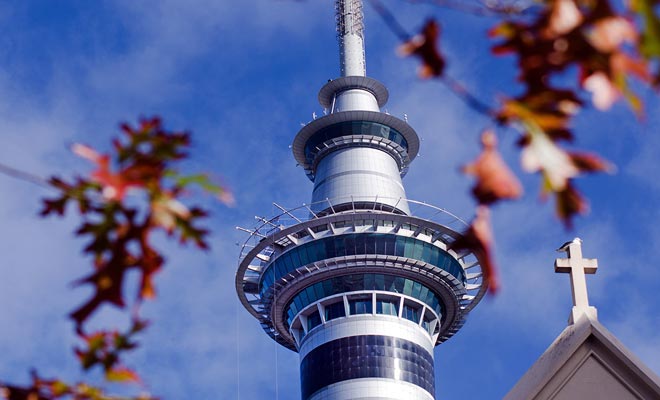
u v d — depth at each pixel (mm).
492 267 9344
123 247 9914
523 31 8805
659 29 8086
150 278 10000
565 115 8742
